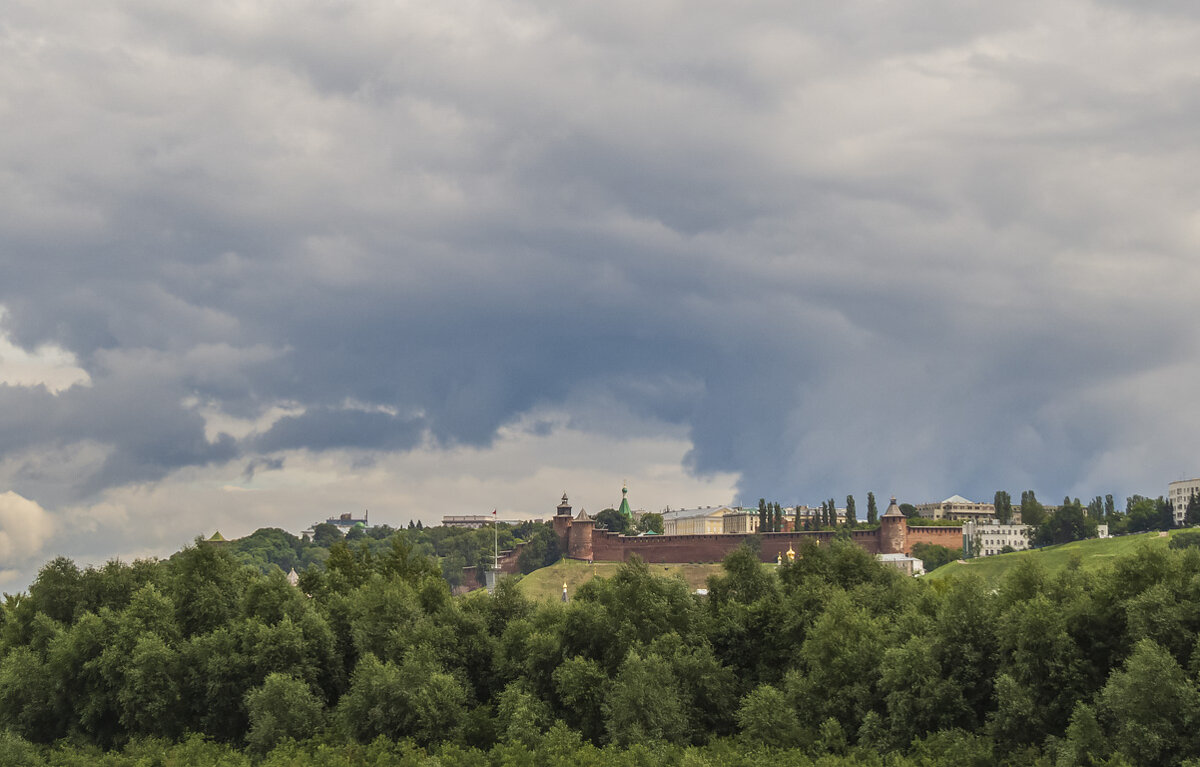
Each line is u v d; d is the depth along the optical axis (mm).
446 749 65938
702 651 69438
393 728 68625
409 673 69562
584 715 67250
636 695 64125
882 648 63781
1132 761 49750
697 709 67562
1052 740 53375
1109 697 51531
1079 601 57719
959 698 58312
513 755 63531
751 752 60031
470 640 76938
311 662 75500
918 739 57281
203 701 75375
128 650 76812
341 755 66125
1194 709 49312
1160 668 50375
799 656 68250
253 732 70250
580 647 70375
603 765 59938
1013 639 57625
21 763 71688
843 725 62438
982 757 54406
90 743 76750
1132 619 54719
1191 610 53406
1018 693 55250
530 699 68500
